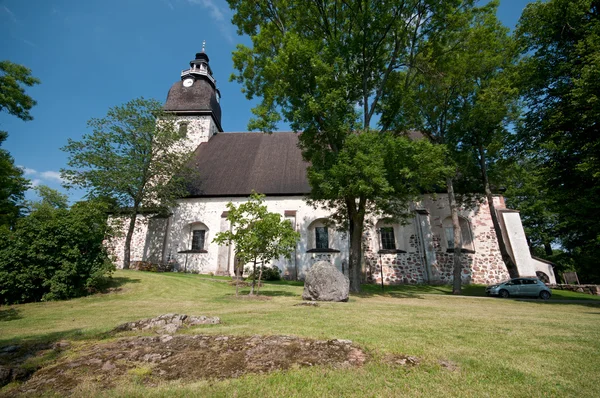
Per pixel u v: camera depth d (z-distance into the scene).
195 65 30.55
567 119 14.27
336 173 13.13
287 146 27.80
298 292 14.70
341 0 16.08
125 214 22.94
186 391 3.20
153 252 22.09
